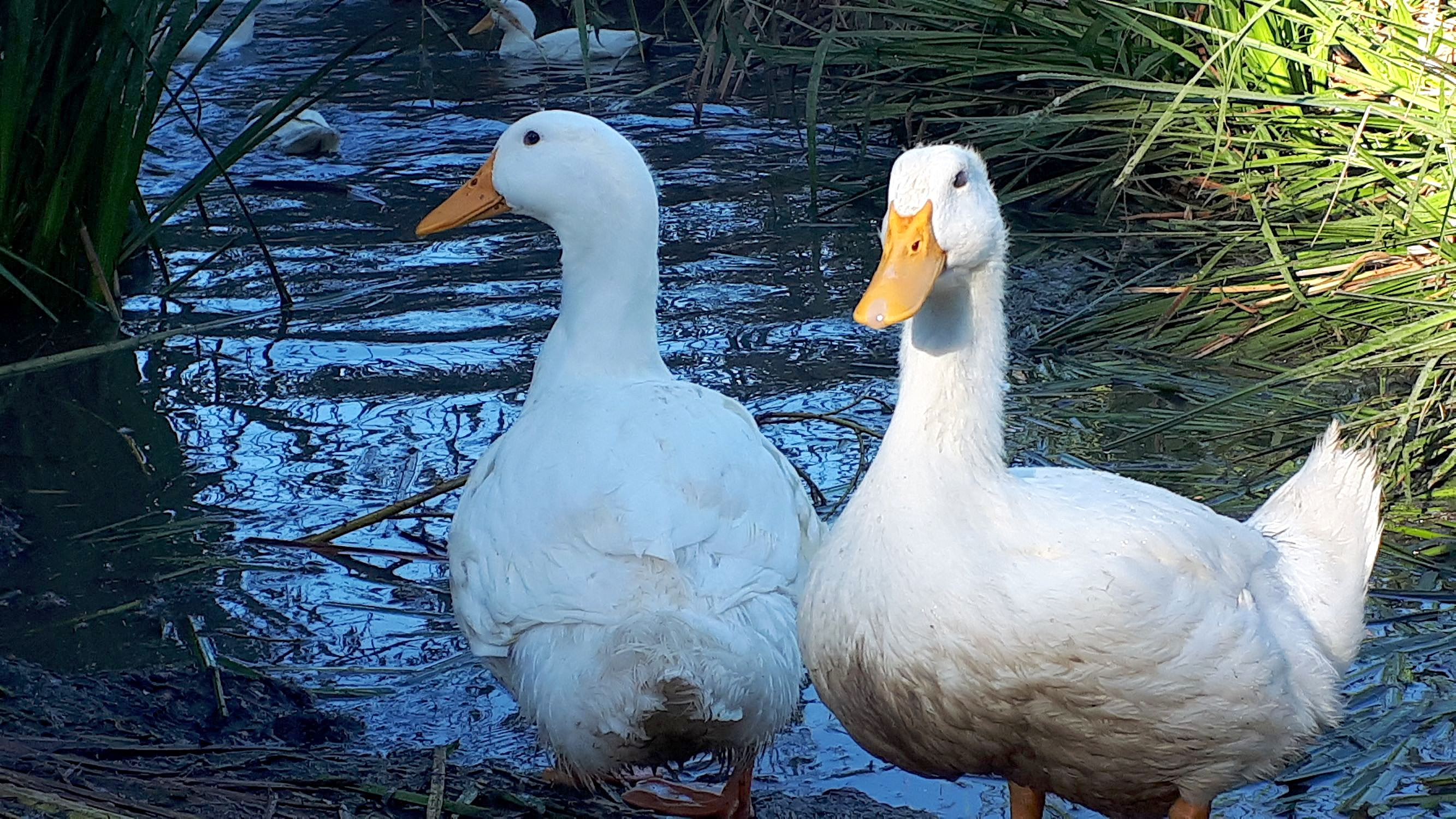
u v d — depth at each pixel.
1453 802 3.34
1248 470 4.80
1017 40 7.30
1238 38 5.72
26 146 5.94
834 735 3.70
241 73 9.62
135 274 6.49
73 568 4.25
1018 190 7.44
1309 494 3.12
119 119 5.95
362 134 8.41
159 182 7.50
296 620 4.08
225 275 6.49
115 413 5.23
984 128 7.23
